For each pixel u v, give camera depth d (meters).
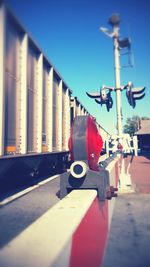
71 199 4.30
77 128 6.44
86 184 5.96
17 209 5.99
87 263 3.01
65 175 6.15
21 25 6.56
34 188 8.83
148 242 3.78
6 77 5.96
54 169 12.39
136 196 7.30
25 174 8.41
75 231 2.80
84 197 4.51
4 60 5.62
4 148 5.88
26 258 2.04
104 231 4.26
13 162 6.64
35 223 2.89
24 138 6.80
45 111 9.03
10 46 6.21
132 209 5.82
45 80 9.07
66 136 12.23
